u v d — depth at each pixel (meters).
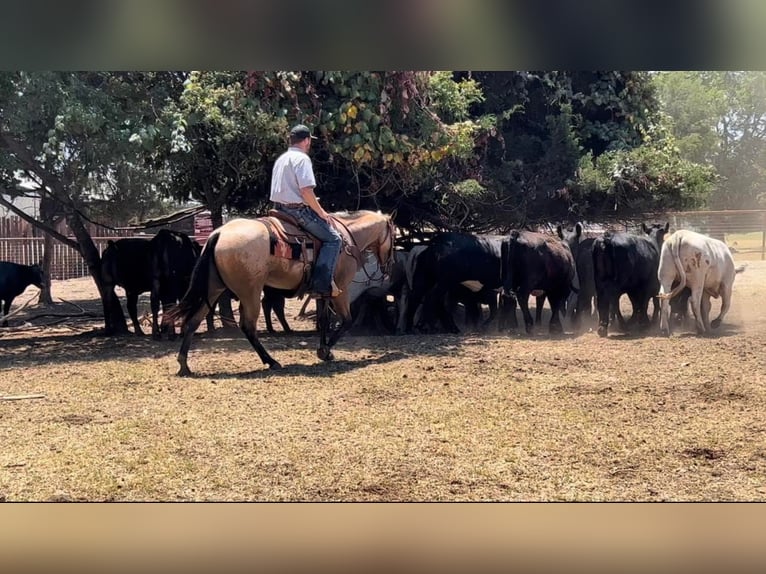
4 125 9.02
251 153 10.01
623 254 9.95
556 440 5.16
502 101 12.48
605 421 5.63
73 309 14.83
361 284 10.51
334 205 11.58
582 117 13.32
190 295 7.48
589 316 11.63
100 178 12.53
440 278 10.29
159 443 5.11
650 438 5.20
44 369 7.92
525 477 4.48
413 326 10.75
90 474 4.52
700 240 9.73
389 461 4.73
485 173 11.72
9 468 4.63
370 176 10.50
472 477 4.47
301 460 4.75
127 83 9.59
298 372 7.59
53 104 8.41
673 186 12.05
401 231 12.27
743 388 6.66
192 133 9.88
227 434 5.30
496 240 10.62
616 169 11.91
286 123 9.48
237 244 7.38
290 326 11.87
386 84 9.45
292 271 7.71
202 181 11.16
